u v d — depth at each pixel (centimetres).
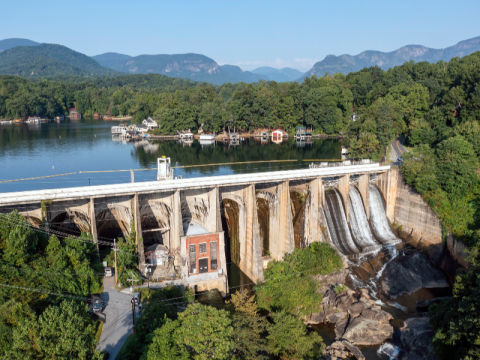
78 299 5172
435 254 8044
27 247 5247
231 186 7806
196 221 7938
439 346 4997
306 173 7850
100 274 6097
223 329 4241
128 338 4706
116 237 7512
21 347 3612
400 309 6594
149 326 4716
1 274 4666
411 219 8712
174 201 6950
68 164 14150
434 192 8188
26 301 4503
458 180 7925
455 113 12069
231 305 6378
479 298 4394
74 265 5638
